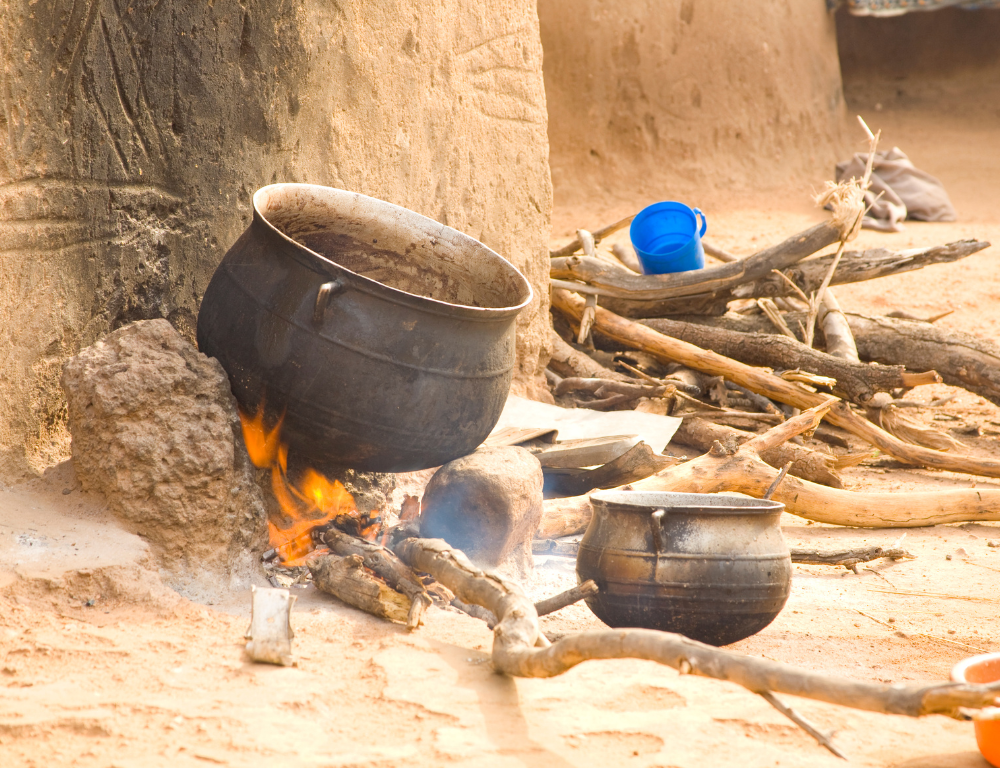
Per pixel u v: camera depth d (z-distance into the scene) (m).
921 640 3.62
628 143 17.38
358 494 4.38
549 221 6.76
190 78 4.35
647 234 7.88
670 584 3.24
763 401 7.21
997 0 22.75
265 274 3.65
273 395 3.65
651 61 17.34
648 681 2.96
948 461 6.19
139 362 3.59
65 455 3.98
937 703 2.07
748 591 3.25
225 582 3.53
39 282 3.79
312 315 3.55
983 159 20.47
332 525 3.98
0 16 3.50
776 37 18.28
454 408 3.75
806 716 2.78
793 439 6.59
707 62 17.64
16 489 3.64
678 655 2.36
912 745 2.65
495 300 4.35
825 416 6.75
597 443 4.96
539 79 6.62
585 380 6.72
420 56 5.70
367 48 5.32
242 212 4.73
